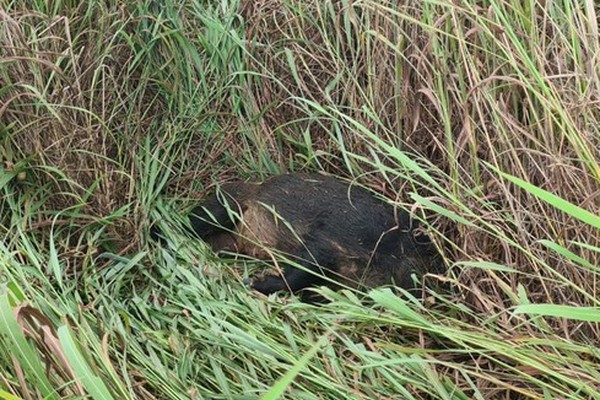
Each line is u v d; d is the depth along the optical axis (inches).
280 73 139.8
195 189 133.2
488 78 107.3
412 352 97.9
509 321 102.3
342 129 132.7
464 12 112.0
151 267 114.6
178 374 92.7
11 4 122.0
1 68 115.5
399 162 122.3
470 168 116.4
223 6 141.7
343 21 136.8
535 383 92.1
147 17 134.0
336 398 89.6
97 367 82.4
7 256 99.2
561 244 104.4
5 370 80.7
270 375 93.4
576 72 106.6
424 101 125.1
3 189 115.2
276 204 123.0
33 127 116.6
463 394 91.0
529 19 115.0
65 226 115.5
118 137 127.3
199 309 107.2
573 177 105.8
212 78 139.8
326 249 117.2
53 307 93.8
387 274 116.0
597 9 122.2
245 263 122.6
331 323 103.7
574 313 73.6
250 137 136.9
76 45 127.3
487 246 111.7
